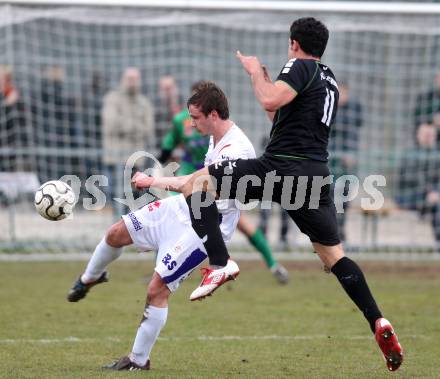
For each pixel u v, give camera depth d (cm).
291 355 2272
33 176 4338
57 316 2789
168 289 2050
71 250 4306
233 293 3359
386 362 1988
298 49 2102
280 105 1994
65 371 2008
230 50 5225
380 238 4759
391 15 4078
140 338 2034
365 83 4981
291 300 3203
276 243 4428
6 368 2041
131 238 2177
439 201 4403
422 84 4731
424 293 3397
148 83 4966
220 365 2130
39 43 4700
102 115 4416
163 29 4994
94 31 4784
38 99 4384
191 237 2062
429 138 4444
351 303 3145
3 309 2903
